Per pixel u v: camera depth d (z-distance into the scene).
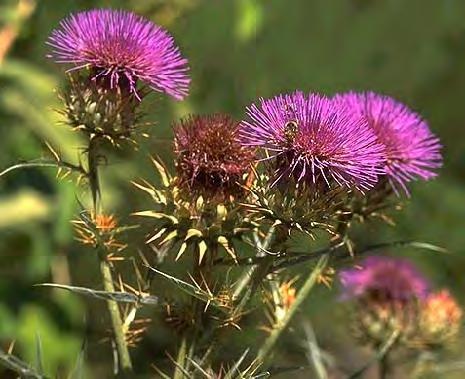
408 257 1.32
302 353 0.85
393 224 0.76
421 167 0.76
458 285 1.34
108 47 0.73
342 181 0.70
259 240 0.74
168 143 0.78
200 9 1.28
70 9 1.03
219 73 1.32
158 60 0.73
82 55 0.73
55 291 0.98
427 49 1.62
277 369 0.73
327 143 0.70
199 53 1.28
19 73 0.96
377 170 0.71
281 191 0.70
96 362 0.96
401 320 0.87
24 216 0.95
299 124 0.70
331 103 0.71
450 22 1.62
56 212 0.96
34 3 0.99
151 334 0.89
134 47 0.73
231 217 0.71
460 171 1.64
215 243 0.71
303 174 0.69
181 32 1.22
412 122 0.76
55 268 0.98
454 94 1.65
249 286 0.71
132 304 0.75
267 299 0.74
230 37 1.30
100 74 0.73
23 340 0.95
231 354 0.76
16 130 0.97
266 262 0.70
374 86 1.58
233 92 1.33
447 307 0.88
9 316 0.96
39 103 0.95
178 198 0.71
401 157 0.75
